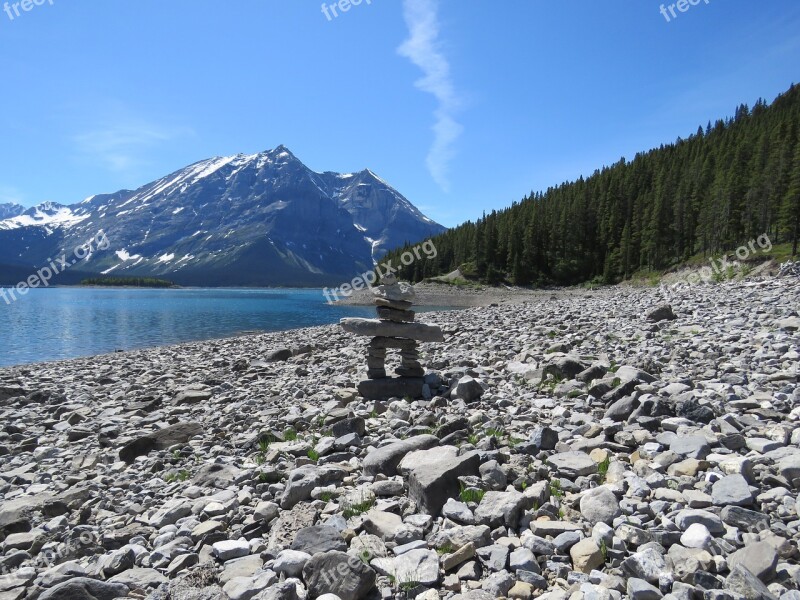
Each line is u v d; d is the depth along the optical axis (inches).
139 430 459.8
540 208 5231.3
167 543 227.6
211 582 192.2
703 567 169.2
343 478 285.4
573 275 4542.3
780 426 287.4
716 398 359.9
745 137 4232.3
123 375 804.0
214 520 244.1
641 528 198.8
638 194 4660.4
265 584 177.6
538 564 185.2
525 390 461.1
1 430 491.2
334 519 229.0
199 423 436.1
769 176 3014.3
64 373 858.1
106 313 2822.3
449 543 201.2
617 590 165.8
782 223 2586.1
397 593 175.5
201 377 724.0
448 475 244.5
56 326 2044.8
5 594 195.3
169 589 184.2
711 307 913.5
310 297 5846.5
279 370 725.9
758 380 394.3
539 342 699.4
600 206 4795.8
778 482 223.1
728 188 3253.0
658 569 169.0
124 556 212.5
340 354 815.1
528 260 4645.7
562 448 300.8
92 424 493.7
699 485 229.0
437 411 411.2
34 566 224.4
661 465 255.8
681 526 196.1
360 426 369.1
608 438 316.2
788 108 4977.9
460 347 746.2
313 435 383.9
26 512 276.5
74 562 214.1
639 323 794.8
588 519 211.8
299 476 278.8
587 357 552.4
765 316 711.1
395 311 510.3
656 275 3503.9
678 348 550.6
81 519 272.2
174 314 2763.3
